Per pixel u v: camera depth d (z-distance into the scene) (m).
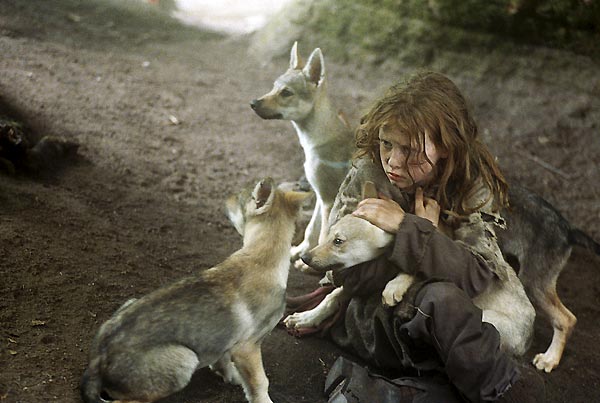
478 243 3.28
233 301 2.89
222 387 3.21
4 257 3.67
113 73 7.98
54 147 5.25
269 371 3.43
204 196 5.57
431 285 3.00
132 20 10.14
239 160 6.46
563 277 5.33
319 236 4.61
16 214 4.20
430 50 9.01
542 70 8.46
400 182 3.24
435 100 3.13
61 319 3.34
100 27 9.58
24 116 6.02
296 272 4.61
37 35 8.56
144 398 2.67
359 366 3.19
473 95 8.45
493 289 3.33
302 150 6.99
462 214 3.32
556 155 7.45
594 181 7.02
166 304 2.76
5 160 4.81
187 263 4.34
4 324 3.17
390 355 3.36
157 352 2.68
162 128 6.77
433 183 3.36
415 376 3.26
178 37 10.08
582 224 6.25
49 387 2.82
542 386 3.26
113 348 2.63
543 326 4.60
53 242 4.01
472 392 2.92
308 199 3.21
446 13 8.88
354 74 9.16
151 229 4.70
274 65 9.48
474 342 2.89
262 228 3.10
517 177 6.96
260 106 4.70
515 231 4.27
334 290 3.74
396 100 3.16
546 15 8.43
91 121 6.42
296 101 4.69
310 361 3.56
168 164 6.00
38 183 4.86
